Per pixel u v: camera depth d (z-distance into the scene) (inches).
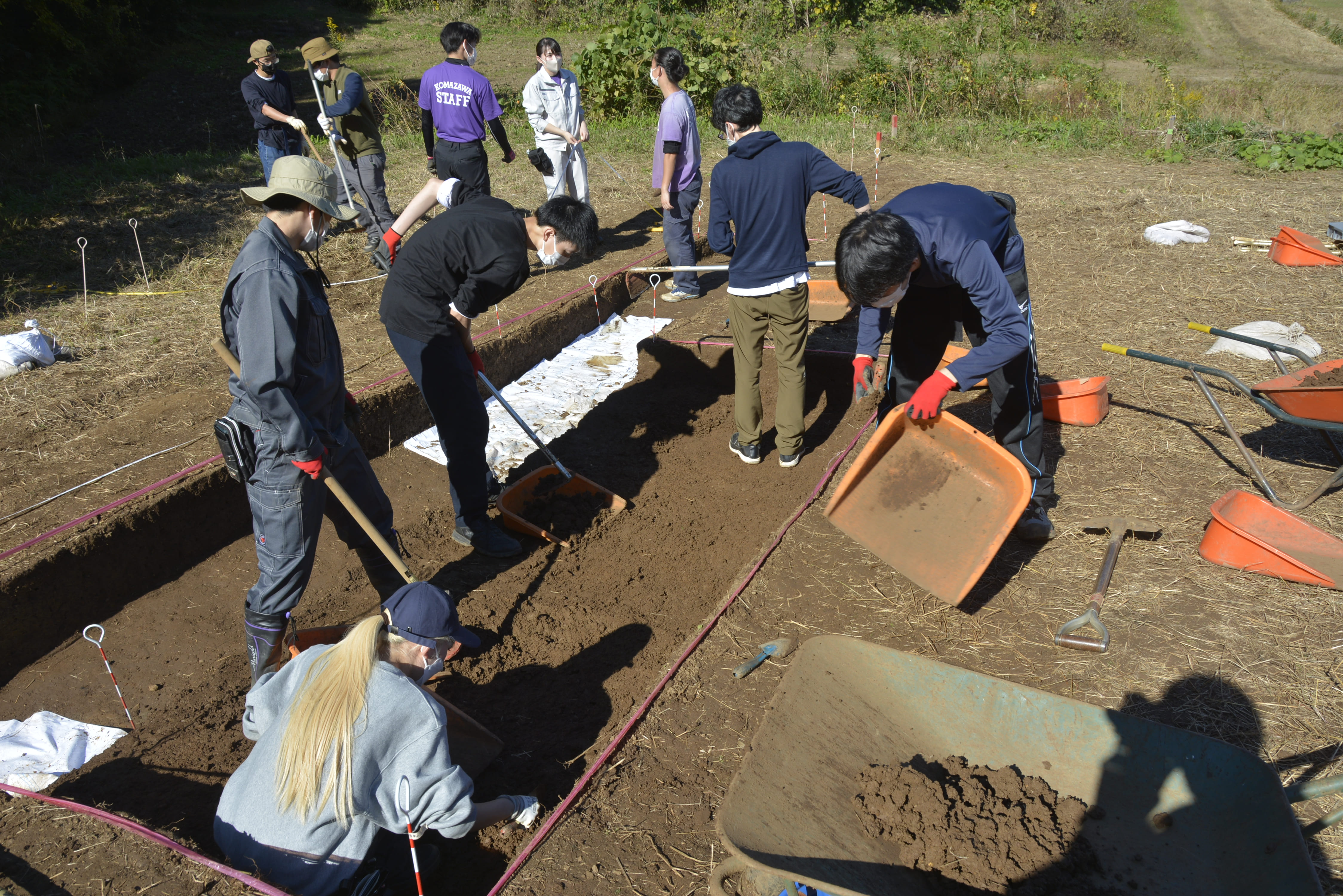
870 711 97.3
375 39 818.8
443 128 272.1
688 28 527.8
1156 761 87.6
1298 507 146.6
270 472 119.3
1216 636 122.9
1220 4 1208.2
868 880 83.4
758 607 137.3
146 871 94.3
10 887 93.1
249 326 110.7
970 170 410.3
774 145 163.3
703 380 248.7
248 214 335.0
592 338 264.8
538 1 892.0
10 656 142.7
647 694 131.3
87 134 546.6
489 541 169.5
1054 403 181.6
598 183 397.4
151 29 748.0
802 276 172.6
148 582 163.3
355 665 85.4
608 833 100.1
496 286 150.8
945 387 119.3
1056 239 303.1
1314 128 519.5
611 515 185.2
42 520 156.5
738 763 109.0
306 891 88.4
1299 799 80.2
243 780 90.9
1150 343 216.8
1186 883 80.7
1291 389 141.7
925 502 132.2
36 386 203.8
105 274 272.7
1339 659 117.0
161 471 172.6
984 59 600.7
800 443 195.5
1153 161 417.7
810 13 767.1
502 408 225.5
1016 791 90.3
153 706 136.3
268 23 846.5
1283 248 267.3
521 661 146.4
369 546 145.4
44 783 120.3
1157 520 149.6
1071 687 115.6
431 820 88.0
